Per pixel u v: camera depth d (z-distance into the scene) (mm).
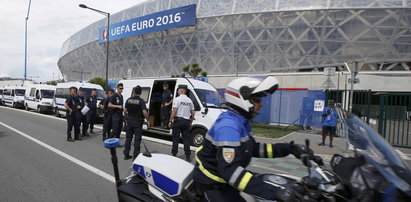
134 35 40094
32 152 6488
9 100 25906
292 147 1982
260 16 33062
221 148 1608
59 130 10414
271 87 1717
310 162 1787
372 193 1531
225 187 1836
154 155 2545
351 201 1580
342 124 2145
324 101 11727
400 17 28547
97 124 13219
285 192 1483
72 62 63312
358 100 10891
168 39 39844
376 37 29516
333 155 2156
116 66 48062
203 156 1859
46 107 18344
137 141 5859
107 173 4891
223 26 35062
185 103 5820
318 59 31562
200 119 7398
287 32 32281
